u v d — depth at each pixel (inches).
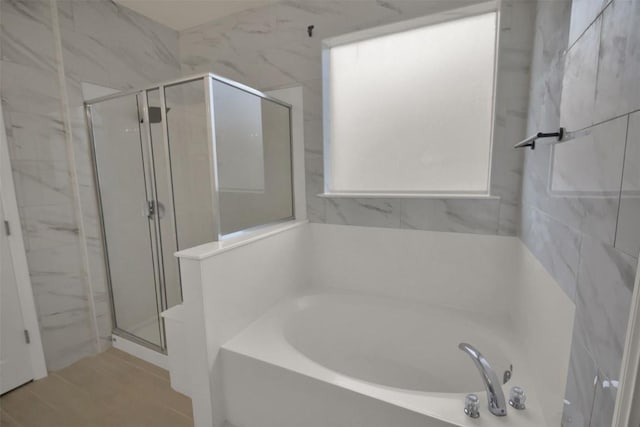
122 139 77.7
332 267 82.7
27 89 68.2
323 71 75.8
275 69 81.7
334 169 80.1
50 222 73.2
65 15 72.4
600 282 24.6
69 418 60.7
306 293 78.7
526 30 56.3
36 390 68.4
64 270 76.2
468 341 62.3
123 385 70.2
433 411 39.7
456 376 62.9
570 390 30.6
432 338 66.6
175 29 95.3
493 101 62.4
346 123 77.2
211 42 90.7
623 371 19.1
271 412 51.4
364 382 45.4
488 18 61.2
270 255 68.9
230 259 57.1
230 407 55.4
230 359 53.9
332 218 81.0
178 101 66.3
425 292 73.0
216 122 62.6
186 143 66.9
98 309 82.4
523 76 57.7
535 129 50.4
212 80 61.4
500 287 65.8
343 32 72.3
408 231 73.1
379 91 72.8
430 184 70.3
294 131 81.6
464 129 65.9
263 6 81.1
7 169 65.7
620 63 21.9
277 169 79.0
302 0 75.9
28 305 69.7
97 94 79.0
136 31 86.0
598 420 23.7
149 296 81.7
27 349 70.2
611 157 23.2
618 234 21.7
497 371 55.5
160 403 64.6
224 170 64.6
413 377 66.9
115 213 81.9
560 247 35.9
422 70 68.1
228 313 56.8
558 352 35.6
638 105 19.2
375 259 77.4
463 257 68.4
